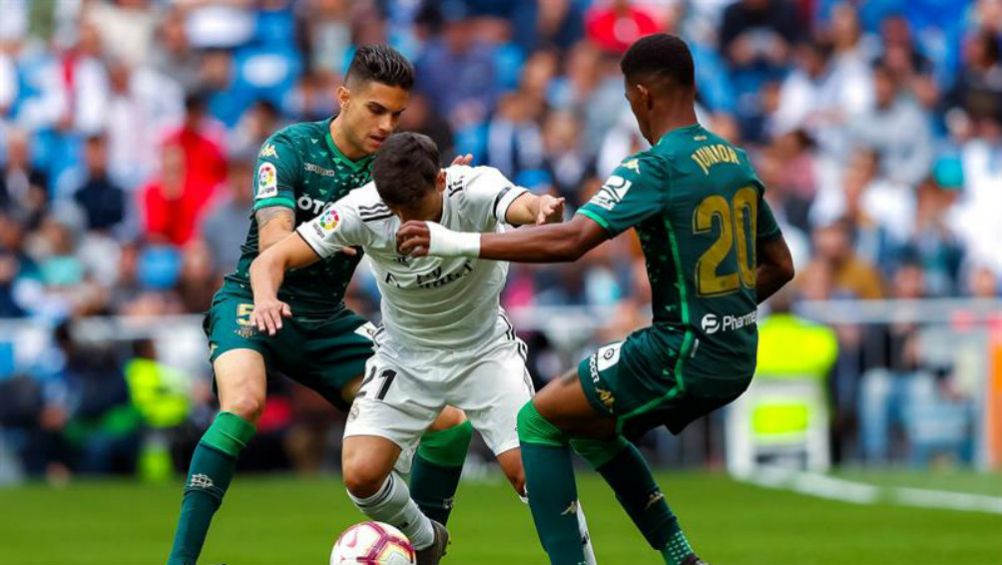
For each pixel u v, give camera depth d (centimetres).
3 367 4806
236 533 3622
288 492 4431
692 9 6488
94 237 5672
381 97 2448
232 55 6341
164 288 5378
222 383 2456
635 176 2138
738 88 6253
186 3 6431
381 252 2348
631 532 3591
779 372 4841
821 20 6556
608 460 2319
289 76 6266
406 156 2253
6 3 6525
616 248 5184
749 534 3516
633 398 2192
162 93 6222
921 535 3456
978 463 4891
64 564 3169
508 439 2427
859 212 5709
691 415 2222
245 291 2561
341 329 2597
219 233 5181
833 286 5216
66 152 5953
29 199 5738
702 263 2156
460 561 3102
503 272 2450
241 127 5972
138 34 6469
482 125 5750
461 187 2314
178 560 2342
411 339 2442
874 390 4884
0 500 4300
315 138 2523
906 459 4891
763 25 6356
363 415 2441
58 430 4791
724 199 2173
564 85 6041
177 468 4809
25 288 5359
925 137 6078
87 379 4788
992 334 4888
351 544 2325
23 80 6059
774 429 4850
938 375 4897
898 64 6212
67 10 6531
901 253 5644
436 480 2564
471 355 2434
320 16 6297
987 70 6291
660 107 2208
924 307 4894
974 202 5978
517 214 2269
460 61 6059
